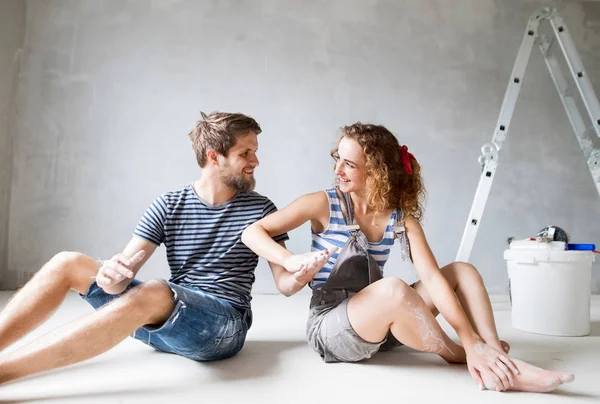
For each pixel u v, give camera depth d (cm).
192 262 162
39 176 394
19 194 392
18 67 396
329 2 418
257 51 413
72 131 398
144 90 405
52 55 400
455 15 421
